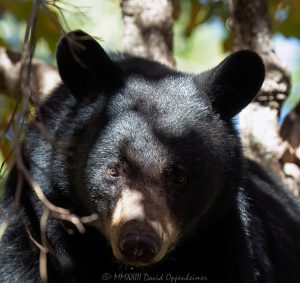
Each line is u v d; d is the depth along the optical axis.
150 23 14.37
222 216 11.72
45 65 14.15
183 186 10.76
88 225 11.27
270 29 14.38
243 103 11.84
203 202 11.06
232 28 14.59
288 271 13.40
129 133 10.69
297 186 14.20
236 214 11.93
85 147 10.94
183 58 21.02
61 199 11.28
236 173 11.55
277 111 13.98
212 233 11.82
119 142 10.64
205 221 11.49
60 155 11.12
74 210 11.27
